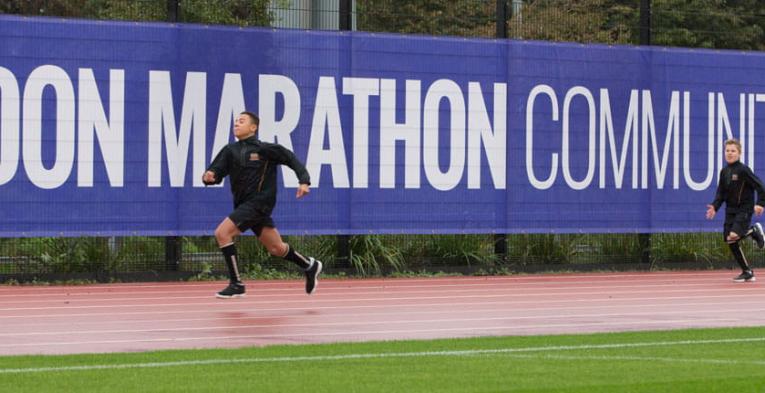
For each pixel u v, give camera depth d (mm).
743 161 82000
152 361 36344
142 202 68500
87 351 39969
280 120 71125
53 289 64625
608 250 79625
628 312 54438
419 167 74000
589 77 78125
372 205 72938
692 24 93812
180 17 70000
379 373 33938
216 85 69812
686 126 80562
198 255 70312
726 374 34125
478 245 76312
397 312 53500
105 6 74312
